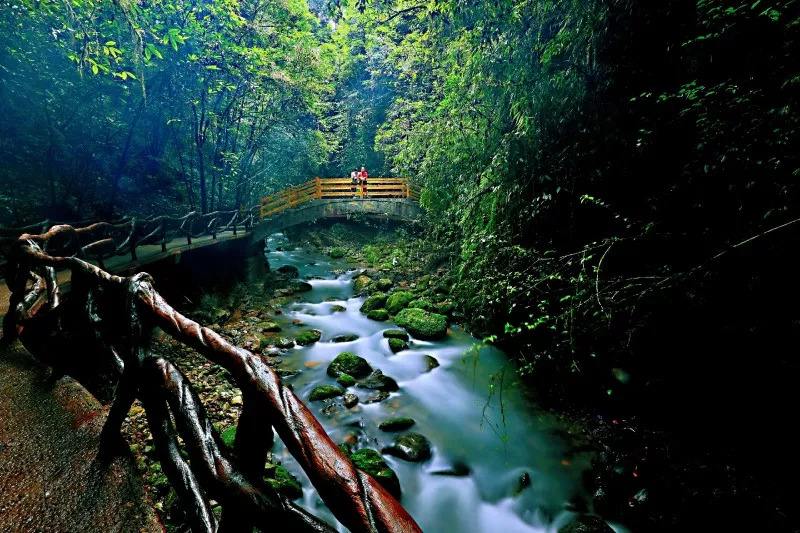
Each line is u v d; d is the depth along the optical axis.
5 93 8.64
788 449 3.38
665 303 3.96
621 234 4.59
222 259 11.82
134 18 5.93
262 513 0.87
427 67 10.80
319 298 12.43
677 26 4.08
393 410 6.08
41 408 2.14
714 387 3.96
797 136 2.72
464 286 7.62
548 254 5.66
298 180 23.91
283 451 4.91
